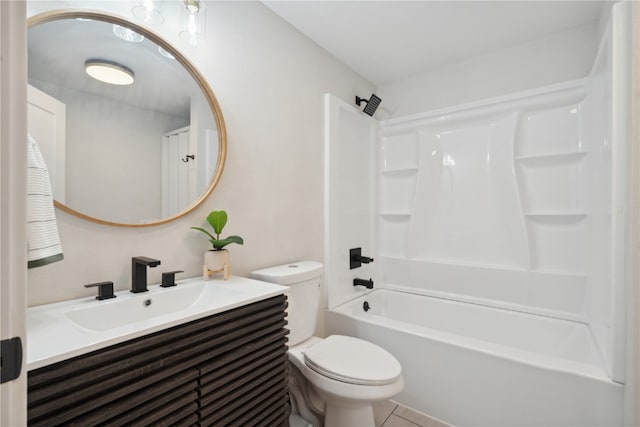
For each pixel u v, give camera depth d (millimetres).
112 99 1119
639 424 1112
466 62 2385
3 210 383
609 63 1320
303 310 1623
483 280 2240
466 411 1538
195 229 1355
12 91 392
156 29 1234
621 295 1213
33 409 580
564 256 1993
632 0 1129
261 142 1686
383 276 2721
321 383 1313
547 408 1344
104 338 695
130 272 1154
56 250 877
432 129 2500
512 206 2131
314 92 2084
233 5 1552
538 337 1972
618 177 1218
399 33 2016
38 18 951
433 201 2514
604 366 1339
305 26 1932
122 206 1134
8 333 386
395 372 1290
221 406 948
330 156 2143
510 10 1800
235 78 1551
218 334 949
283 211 1817
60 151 990
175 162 1296
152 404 768
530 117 2113
